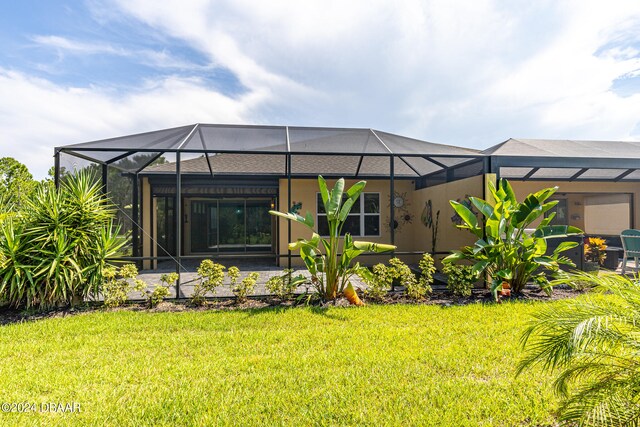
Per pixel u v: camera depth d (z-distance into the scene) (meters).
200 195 11.47
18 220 5.51
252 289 5.78
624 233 9.14
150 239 9.97
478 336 4.03
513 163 6.93
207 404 2.67
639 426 1.72
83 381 3.02
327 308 5.30
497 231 5.80
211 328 4.43
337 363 3.37
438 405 2.64
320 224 10.99
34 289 5.05
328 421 2.46
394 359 3.44
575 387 2.61
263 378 3.07
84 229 5.59
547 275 6.86
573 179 10.86
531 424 2.41
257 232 12.58
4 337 4.08
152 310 5.30
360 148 7.39
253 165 9.73
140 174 9.55
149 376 3.12
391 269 5.88
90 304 5.53
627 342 1.86
